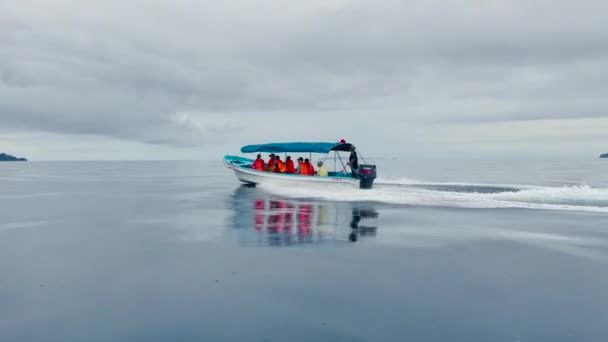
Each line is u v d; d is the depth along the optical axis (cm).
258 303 566
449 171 5812
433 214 1398
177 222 1243
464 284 647
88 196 2177
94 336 465
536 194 1980
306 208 1560
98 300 575
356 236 1016
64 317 516
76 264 759
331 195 2028
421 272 711
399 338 464
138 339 458
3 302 566
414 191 2248
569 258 803
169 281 660
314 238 995
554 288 629
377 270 721
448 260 788
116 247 902
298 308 550
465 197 1900
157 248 891
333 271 714
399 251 862
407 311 541
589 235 1026
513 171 5844
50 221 1279
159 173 6269
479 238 991
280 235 1034
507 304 565
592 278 677
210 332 477
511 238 991
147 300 576
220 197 2053
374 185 2816
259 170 2430
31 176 5134
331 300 579
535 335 472
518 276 689
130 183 3494
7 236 1031
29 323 498
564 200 1808
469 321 509
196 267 739
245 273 703
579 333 477
